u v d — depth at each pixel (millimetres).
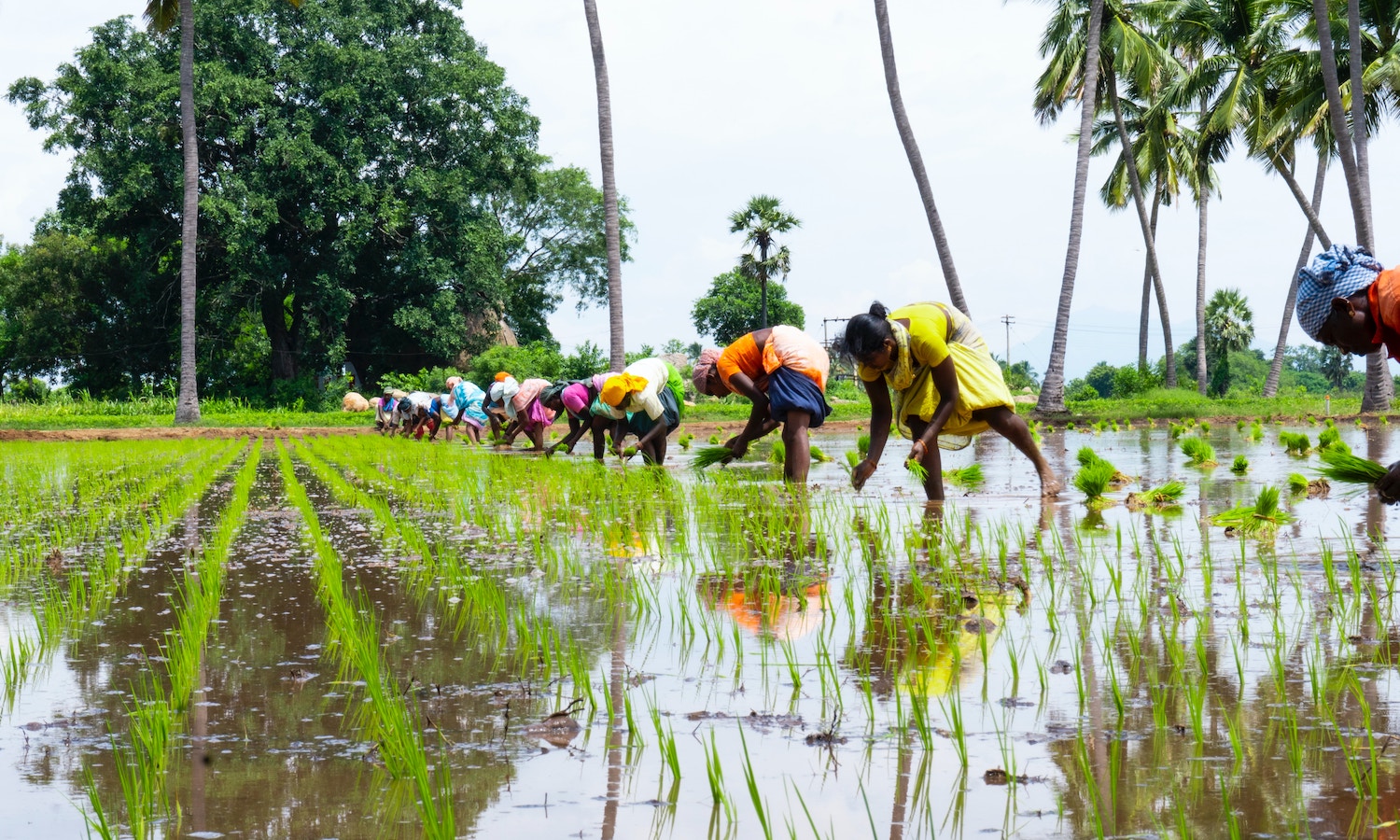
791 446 8836
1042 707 2719
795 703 2826
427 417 23500
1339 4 25828
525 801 2168
